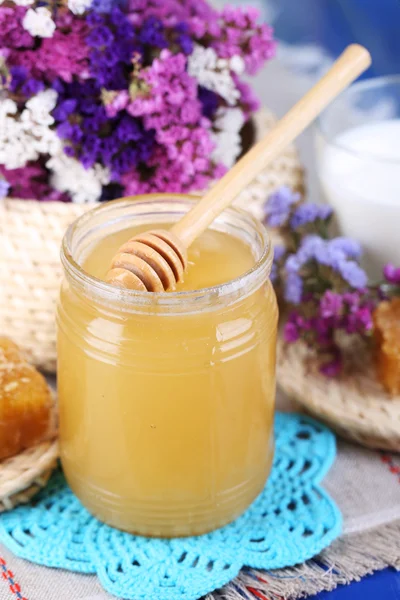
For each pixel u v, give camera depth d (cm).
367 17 88
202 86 63
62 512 57
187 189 62
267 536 56
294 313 64
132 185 61
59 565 54
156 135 61
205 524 55
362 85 70
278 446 61
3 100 59
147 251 52
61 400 56
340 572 55
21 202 61
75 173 61
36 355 64
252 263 55
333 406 61
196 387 52
